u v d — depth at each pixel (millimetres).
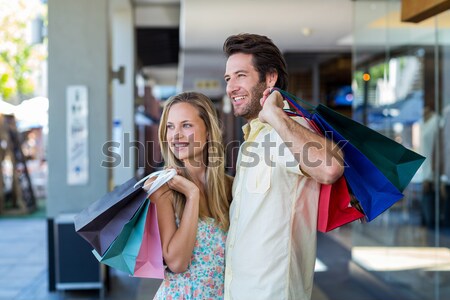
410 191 4395
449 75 3695
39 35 6578
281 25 6863
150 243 1660
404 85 4473
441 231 3846
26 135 14258
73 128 4910
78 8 4918
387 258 4648
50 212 4918
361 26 5375
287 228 1589
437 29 3857
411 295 4238
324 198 1594
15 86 14648
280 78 1771
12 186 11062
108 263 1615
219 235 1818
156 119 17016
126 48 7754
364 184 1560
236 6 5852
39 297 4742
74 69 4922
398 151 1501
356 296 4695
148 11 8219
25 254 6723
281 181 1590
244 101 1745
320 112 1527
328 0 5559
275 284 1573
